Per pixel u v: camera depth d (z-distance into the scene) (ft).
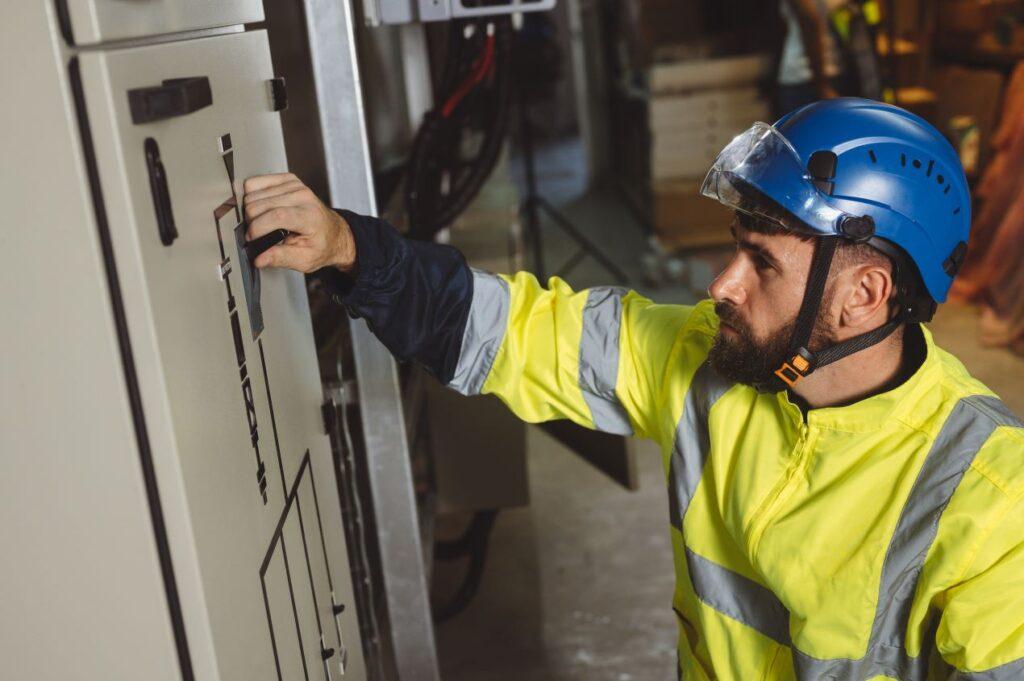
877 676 3.27
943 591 3.02
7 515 2.42
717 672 3.70
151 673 2.55
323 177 7.07
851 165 3.10
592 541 9.62
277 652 3.16
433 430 7.73
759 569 3.34
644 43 17.90
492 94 6.92
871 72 14.19
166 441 2.39
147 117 2.32
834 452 3.22
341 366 4.91
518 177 25.57
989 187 14.69
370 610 5.16
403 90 9.95
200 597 2.51
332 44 4.06
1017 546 2.89
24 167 2.18
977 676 2.89
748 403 3.55
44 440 2.36
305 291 3.85
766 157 3.14
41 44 2.11
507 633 8.28
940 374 3.22
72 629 2.51
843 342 3.27
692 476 3.69
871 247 3.13
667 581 8.89
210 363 2.70
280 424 3.37
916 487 3.09
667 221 16.63
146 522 2.42
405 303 3.73
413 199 6.54
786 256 3.16
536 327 4.04
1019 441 3.03
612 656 7.92
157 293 2.36
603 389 4.00
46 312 2.27
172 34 2.68
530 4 4.70
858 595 3.11
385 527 4.90
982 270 14.48
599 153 23.76
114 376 2.31
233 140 3.08
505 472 7.80
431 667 5.16
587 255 18.42
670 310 3.99
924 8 18.22
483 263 8.76
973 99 16.05
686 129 16.43
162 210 2.42
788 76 15.70
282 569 3.27
